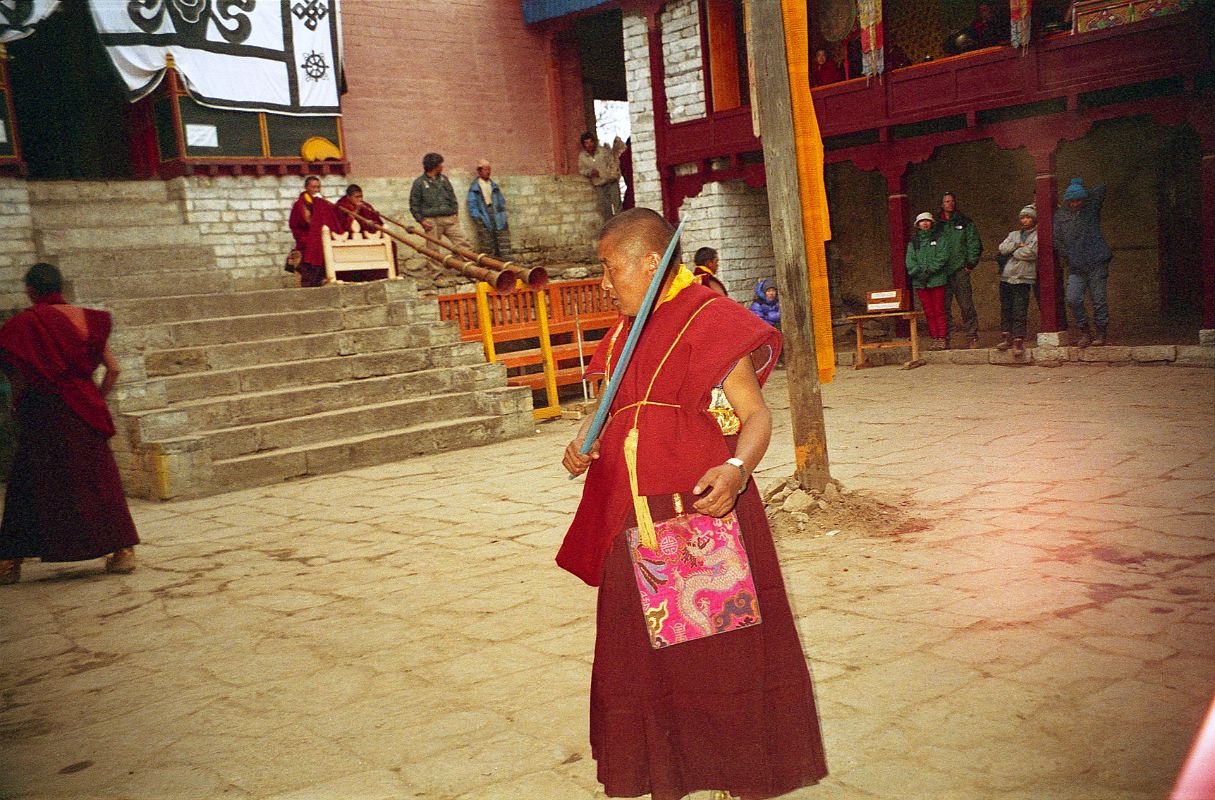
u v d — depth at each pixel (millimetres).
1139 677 3348
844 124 13945
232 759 3328
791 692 2426
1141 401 8945
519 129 16844
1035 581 4449
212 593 5469
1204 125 10859
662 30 15500
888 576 4719
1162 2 10852
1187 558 4582
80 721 3783
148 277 11531
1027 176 15445
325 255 11258
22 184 11328
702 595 2383
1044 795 2656
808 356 5902
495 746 3258
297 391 9562
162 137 13094
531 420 10461
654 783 2379
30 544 5840
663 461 2391
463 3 16109
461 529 6508
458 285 13992
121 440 8750
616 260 2494
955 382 11227
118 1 12328
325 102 14125
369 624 4703
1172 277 14281
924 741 3016
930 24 16062
